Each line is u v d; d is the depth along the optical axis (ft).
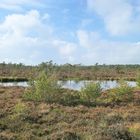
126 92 133.90
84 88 131.13
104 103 125.49
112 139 70.95
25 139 74.59
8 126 84.99
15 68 431.02
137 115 97.96
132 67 514.27
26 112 99.86
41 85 128.98
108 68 485.15
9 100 126.31
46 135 78.74
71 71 408.05
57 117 96.32
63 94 131.13
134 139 72.43
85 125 86.99
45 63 389.39
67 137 73.61
